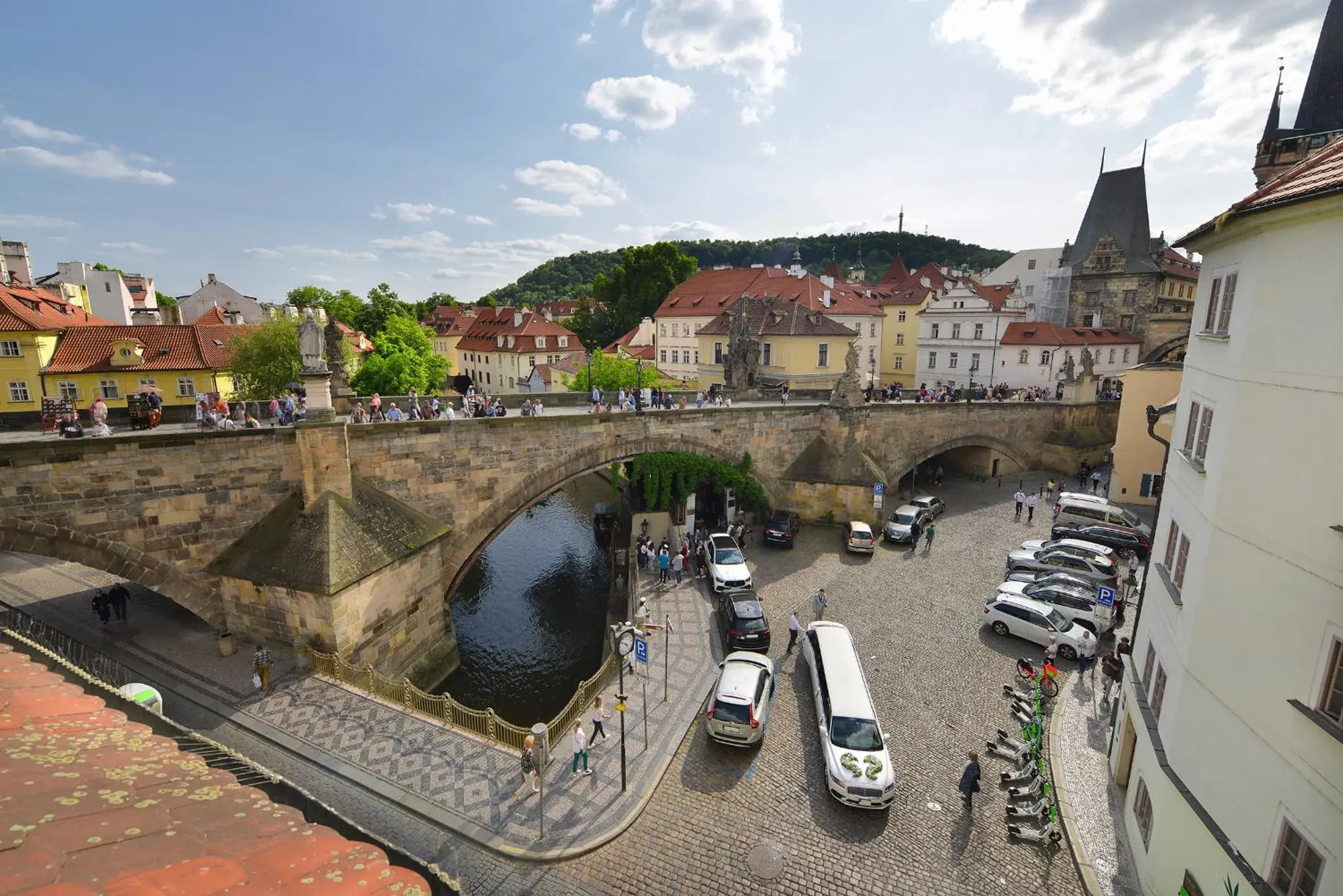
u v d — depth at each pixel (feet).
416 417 99.81
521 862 47.42
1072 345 200.44
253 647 74.08
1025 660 75.56
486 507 92.84
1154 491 84.38
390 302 337.31
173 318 226.58
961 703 68.39
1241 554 34.76
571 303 482.69
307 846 13.09
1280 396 32.35
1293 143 100.99
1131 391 136.67
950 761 59.26
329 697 65.82
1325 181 29.43
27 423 79.00
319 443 74.43
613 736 62.54
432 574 85.92
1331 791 28.09
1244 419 34.91
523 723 75.41
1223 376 38.06
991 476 174.29
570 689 83.61
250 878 11.27
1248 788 33.35
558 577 122.42
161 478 69.10
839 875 46.75
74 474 64.49
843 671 65.31
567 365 251.39
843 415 134.10
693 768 58.29
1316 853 28.68
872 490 128.67
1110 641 80.64
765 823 51.65
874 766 53.47
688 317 272.72
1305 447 30.73
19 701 17.66
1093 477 151.33
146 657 72.95
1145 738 45.83
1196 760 37.60
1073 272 239.50
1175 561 44.55
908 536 117.91
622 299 360.07
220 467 72.23
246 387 164.66
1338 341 29.09
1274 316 32.94
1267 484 33.01
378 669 76.18
